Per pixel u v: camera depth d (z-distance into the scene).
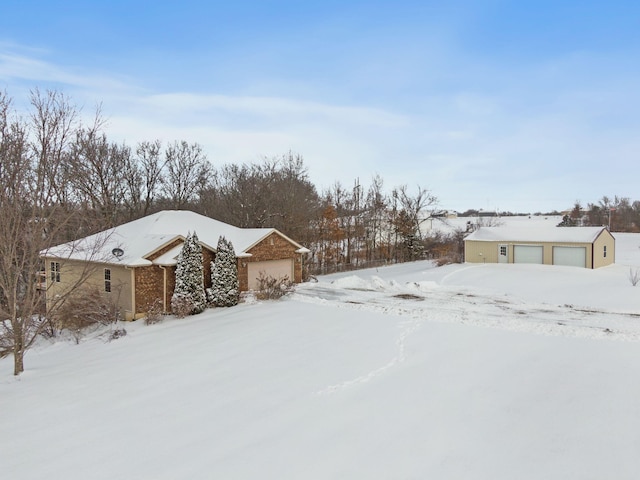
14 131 13.80
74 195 28.22
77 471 6.59
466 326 14.26
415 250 55.69
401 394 8.85
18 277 12.74
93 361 13.08
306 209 42.59
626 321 15.46
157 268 19.50
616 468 6.15
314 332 13.93
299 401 8.77
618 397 8.45
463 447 6.82
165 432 7.78
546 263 35.22
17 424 8.49
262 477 6.17
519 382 9.34
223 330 15.05
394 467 6.31
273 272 25.00
